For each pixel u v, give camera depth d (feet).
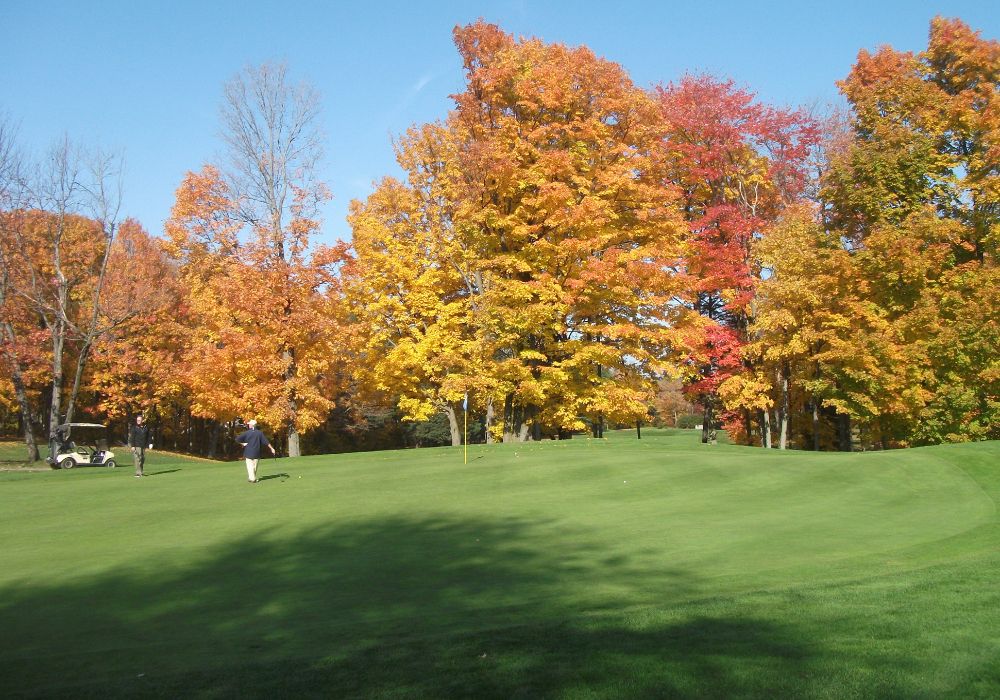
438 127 102.12
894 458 62.49
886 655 17.28
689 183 111.34
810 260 91.71
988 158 92.43
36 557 38.99
